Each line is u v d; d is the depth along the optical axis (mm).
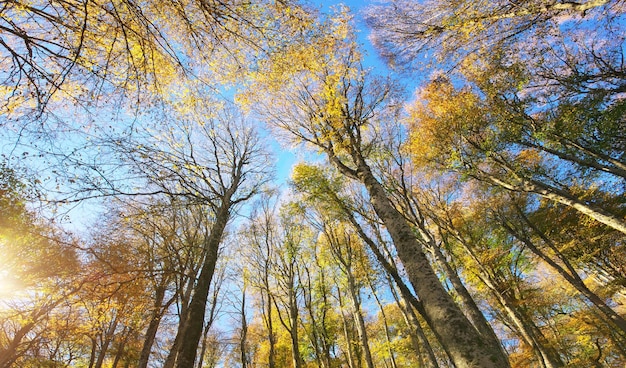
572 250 15406
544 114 12789
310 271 18016
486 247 15375
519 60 10367
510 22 8125
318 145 8766
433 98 12680
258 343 23719
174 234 9016
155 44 4793
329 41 5691
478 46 8867
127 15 4430
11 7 3928
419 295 4742
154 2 4555
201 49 5227
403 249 5312
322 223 14062
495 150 12336
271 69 5844
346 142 8156
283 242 16250
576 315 15281
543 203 15125
